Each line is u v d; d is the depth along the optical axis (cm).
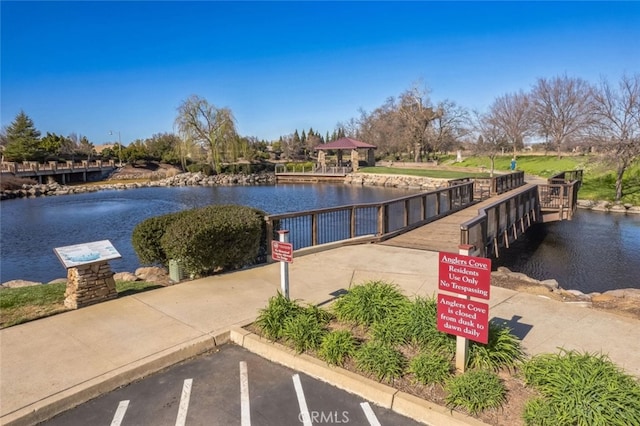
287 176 4888
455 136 5278
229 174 4912
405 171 4406
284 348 401
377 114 6562
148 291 583
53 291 606
